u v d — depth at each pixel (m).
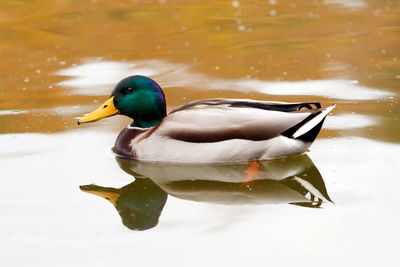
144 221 8.25
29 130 11.71
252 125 10.14
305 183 9.71
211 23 19.27
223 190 9.59
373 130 11.41
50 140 11.27
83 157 10.60
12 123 12.05
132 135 10.75
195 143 10.20
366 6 20.83
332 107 10.07
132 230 7.95
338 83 13.98
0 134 11.49
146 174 10.23
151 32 18.39
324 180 9.47
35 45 17.20
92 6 21.33
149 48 16.92
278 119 10.15
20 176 9.73
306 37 17.61
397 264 6.97
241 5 21.50
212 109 10.35
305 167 10.17
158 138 10.35
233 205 8.85
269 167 10.30
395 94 13.24
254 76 14.58
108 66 15.45
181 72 14.92
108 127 12.00
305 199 9.03
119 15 20.19
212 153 10.21
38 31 18.44
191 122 10.24
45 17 19.92
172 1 22.00
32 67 15.45
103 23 19.34
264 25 18.91
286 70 14.95
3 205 8.69
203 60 15.84
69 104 13.04
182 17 19.97
